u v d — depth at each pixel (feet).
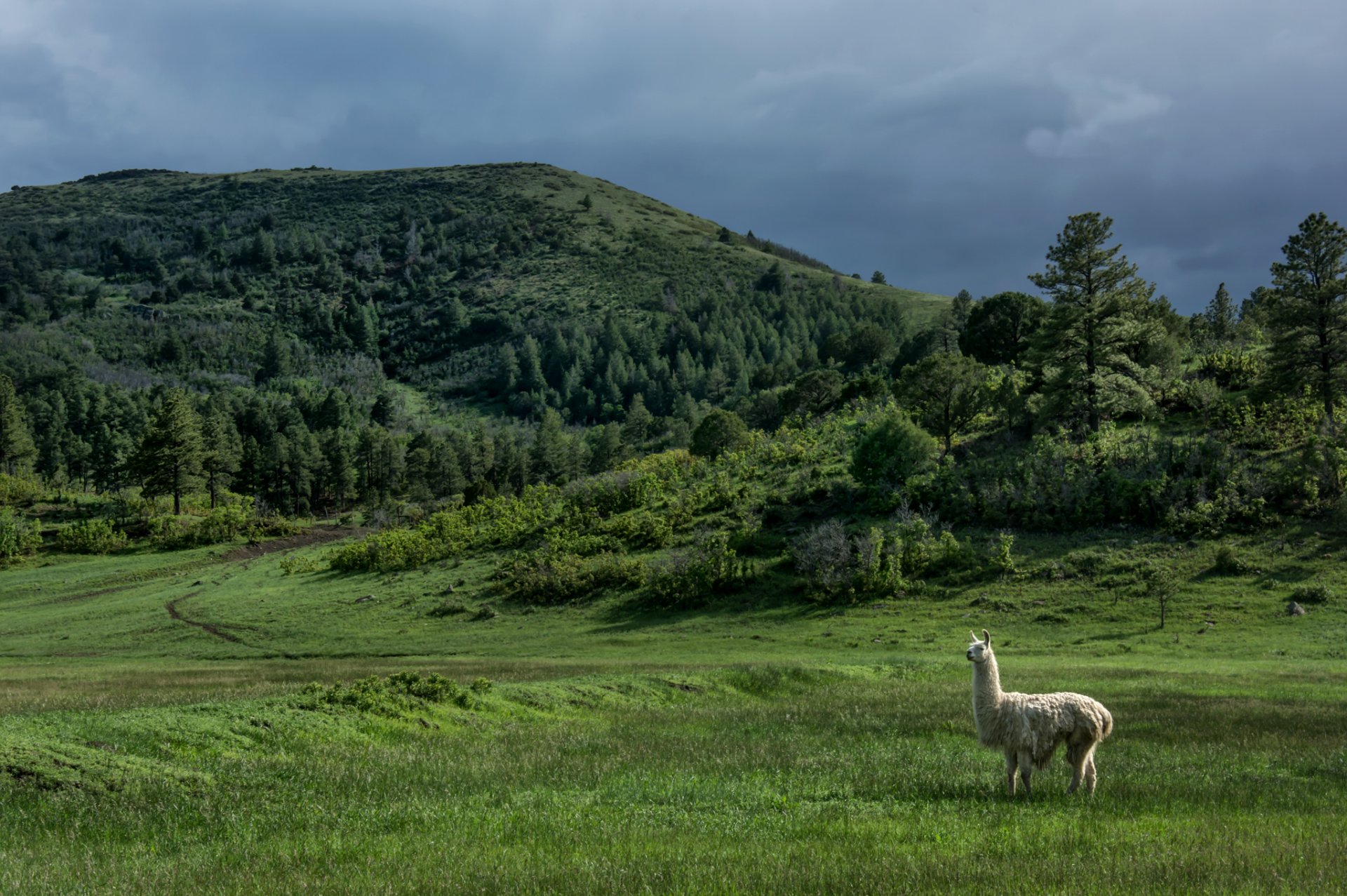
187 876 33.58
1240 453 220.64
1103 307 245.45
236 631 213.46
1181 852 32.73
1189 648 148.05
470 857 35.01
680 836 38.45
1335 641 144.66
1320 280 221.66
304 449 482.69
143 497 416.26
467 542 279.28
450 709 76.33
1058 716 44.83
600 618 209.46
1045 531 215.92
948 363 263.90
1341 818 39.68
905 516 220.23
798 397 398.21
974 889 29.01
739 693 99.66
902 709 82.02
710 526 250.98
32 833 41.11
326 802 46.60
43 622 243.40
